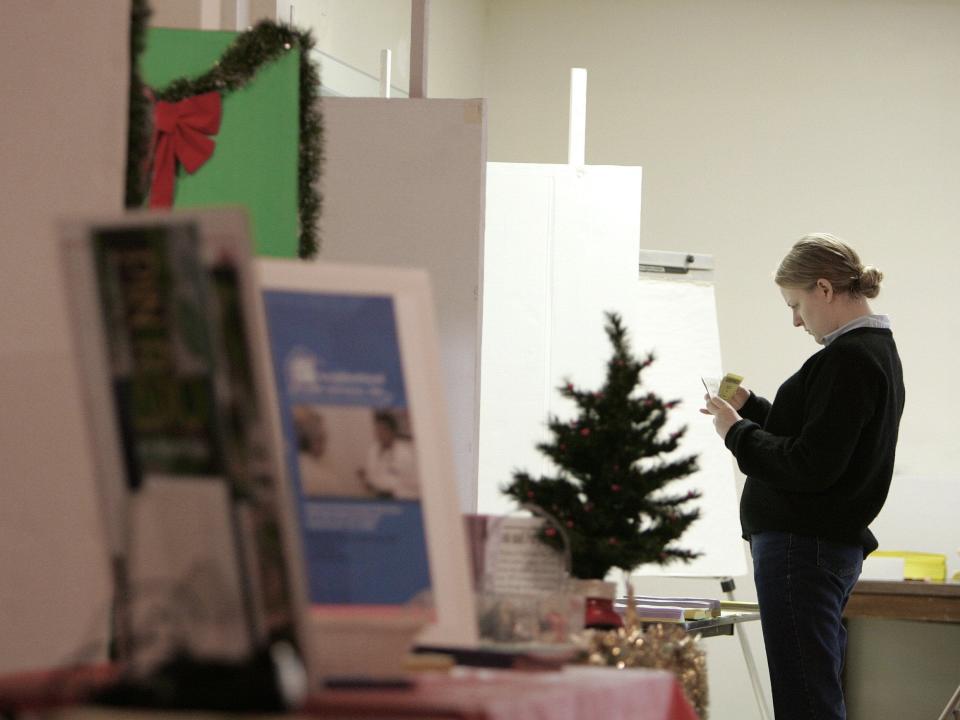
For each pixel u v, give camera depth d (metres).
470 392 4.74
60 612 2.24
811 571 4.99
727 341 8.52
